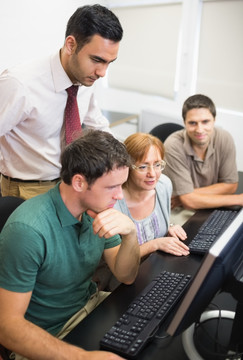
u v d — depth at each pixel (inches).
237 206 76.1
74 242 44.3
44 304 45.6
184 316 32.9
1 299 39.8
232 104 136.1
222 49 131.7
